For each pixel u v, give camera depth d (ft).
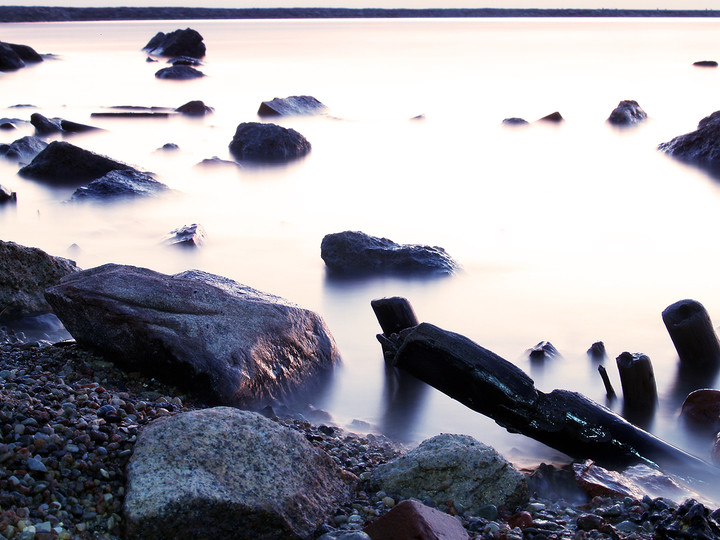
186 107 103.14
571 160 76.54
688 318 29.53
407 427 25.62
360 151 80.89
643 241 48.91
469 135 90.07
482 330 34.24
